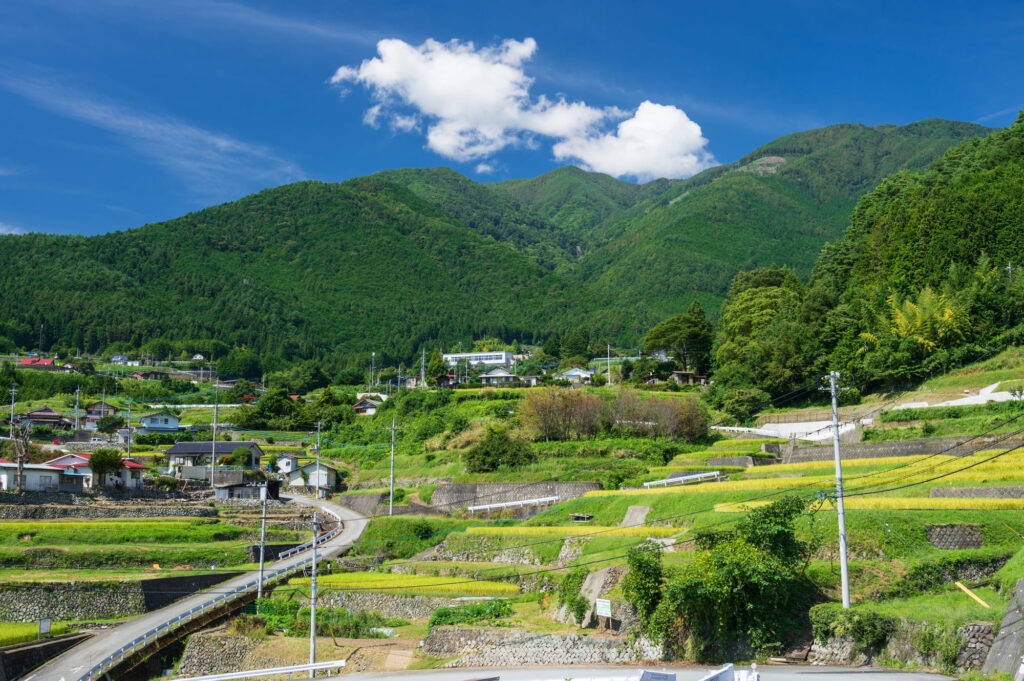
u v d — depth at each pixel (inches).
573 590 1868.8
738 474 2598.4
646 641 1604.3
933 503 1809.8
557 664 1644.9
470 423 4242.1
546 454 3366.1
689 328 5310.0
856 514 1779.0
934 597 1504.7
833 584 1609.3
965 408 2723.9
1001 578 1480.1
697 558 1616.6
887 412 2950.3
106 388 6678.2
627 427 3595.0
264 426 5418.3
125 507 3147.1
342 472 4222.4
